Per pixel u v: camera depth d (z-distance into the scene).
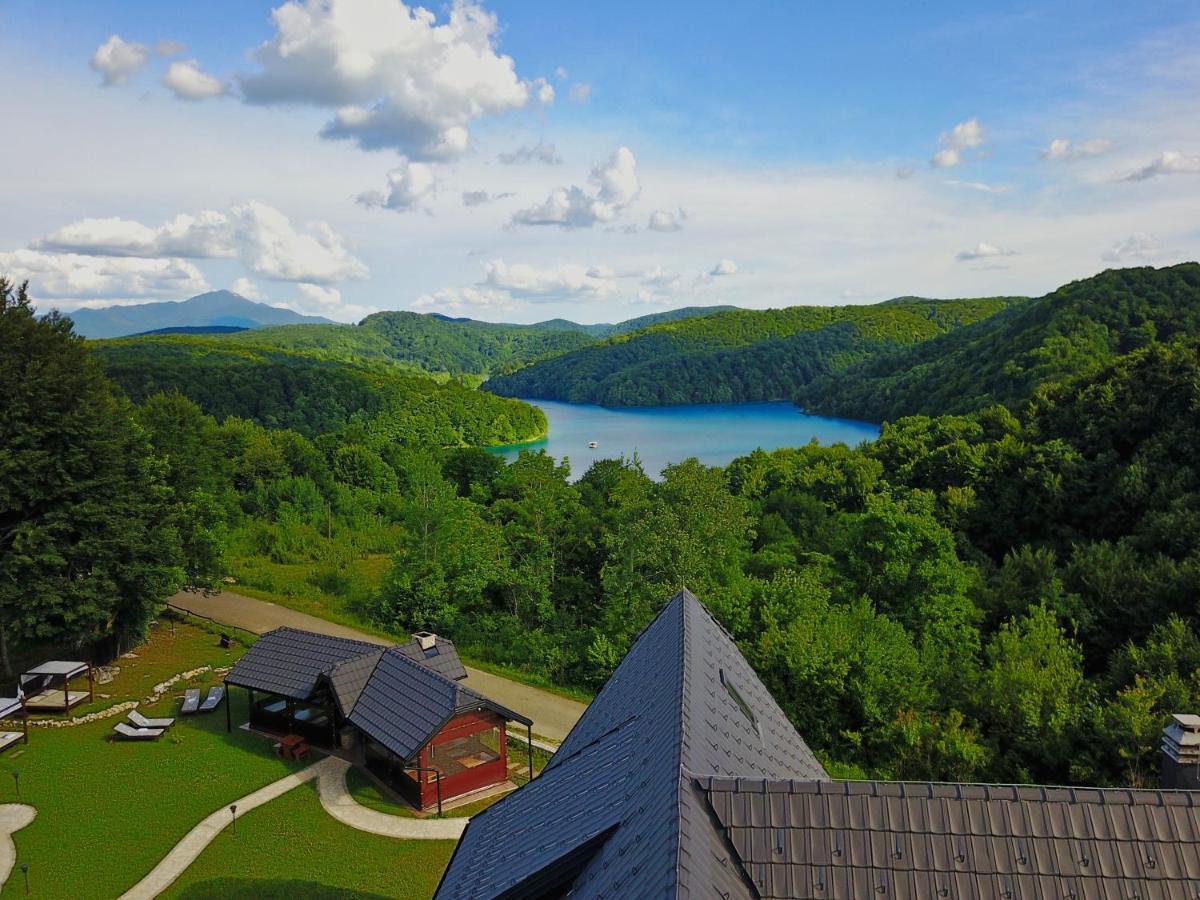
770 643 38.78
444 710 29.27
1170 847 10.96
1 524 40.22
